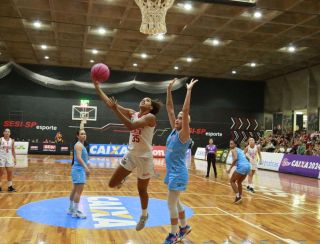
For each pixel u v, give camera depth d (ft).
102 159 70.28
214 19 50.75
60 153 80.33
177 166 16.39
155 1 29.17
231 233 19.97
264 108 94.53
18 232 18.70
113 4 45.80
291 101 84.33
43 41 64.34
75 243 17.10
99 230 19.53
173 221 16.43
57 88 84.94
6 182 36.60
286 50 64.03
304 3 44.01
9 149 31.50
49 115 84.23
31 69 83.97
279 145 72.28
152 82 89.45
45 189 32.99
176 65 79.56
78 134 22.93
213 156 47.70
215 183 41.75
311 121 76.79
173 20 50.62
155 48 65.82
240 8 45.32
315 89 76.79
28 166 52.90
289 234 20.25
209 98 92.27
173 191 16.33
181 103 90.68
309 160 54.54
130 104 88.17
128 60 76.28
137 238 18.30
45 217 22.12
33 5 47.47
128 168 15.05
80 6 47.73
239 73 86.02
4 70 82.17
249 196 33.60
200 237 18.97
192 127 90.84
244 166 29.17
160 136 87.97
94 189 33.78
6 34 60.59
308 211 27.22
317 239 19.43
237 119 92.58
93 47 66.85
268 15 47.85
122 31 56.65
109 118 86.33
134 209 25.27
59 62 81.35
